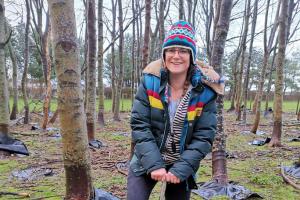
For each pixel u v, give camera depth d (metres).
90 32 8.07
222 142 4.66
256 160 6.78
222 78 2.41
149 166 2.24
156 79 2.29
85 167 3.20
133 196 2.32
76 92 3.08
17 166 5.96
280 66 8.16
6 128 6.94
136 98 2.36
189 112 2.29
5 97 6.87
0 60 6.73
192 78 2.27
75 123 3.11
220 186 4.50
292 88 43.12
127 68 34.75
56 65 3.04
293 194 4.51
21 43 24.08
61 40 2.98
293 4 13.02
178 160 2.34
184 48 2.23
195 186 2.46
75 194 3.19
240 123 14.98
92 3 8.09
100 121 13.04
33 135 9.72
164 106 2.28
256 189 4.72
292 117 19.09
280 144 8.44
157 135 2.34
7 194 4.34
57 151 7.44
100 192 3.81
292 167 5.68
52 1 2.95
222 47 4.60
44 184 4.88
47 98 10.99
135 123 2.34
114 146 8.38
